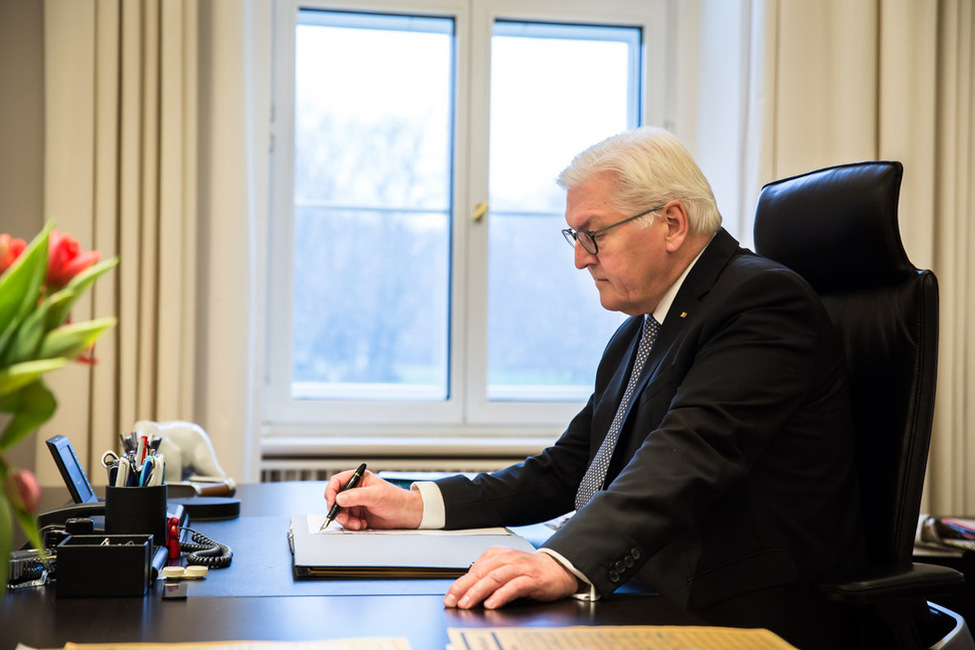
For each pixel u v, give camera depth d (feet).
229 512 4.72
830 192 4.83
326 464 9.03
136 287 8.25
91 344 2.09
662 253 4.69
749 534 4.15
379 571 3.45
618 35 10.21
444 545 3.94
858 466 4.62
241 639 2.59
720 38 9.59
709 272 4.63
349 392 9.76
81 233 8.20
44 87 8.51
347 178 9.74
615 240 4.67
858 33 8.82
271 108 9.52
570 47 10.12
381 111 9.80
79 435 8.05
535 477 5.00
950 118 9.07
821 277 4.94
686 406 4.05
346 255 9.74
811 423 4.36
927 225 8.89
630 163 4.65
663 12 10.16
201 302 8.54
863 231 4.63
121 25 8.34
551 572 3.22
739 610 4.00
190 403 8.33
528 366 10.03
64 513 4.16
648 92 10.14
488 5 9.85
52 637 2.59
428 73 9.87
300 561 3.46
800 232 4.98
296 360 9.69
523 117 10.02
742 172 9.11
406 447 9.14
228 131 8.43
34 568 3.29
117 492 3.49
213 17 8.43
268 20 9.23
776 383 4.14
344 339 9.75
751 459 4.09
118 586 3.07
